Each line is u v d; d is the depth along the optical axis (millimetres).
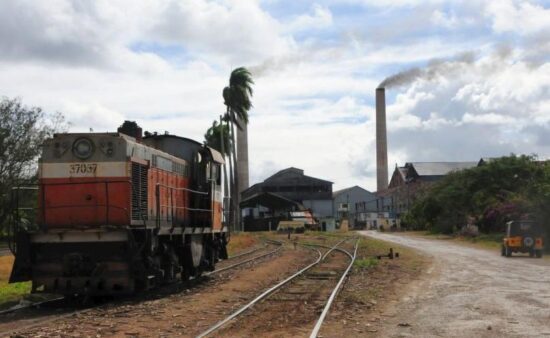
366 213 120000
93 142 16188
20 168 47500
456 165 124688
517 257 34000
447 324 12227
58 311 14344
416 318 13031
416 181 114375
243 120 67625
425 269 26094
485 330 11531
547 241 39344
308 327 11984
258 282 20547
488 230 57188
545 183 46125
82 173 16094
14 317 13508
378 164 117250
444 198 72438
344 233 82500
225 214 24734
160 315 13391
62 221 16031
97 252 15758
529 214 42188
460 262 30156
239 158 92125
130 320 12734
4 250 43250
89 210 16000
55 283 15477
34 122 48812
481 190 65562
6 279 22656
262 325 12211
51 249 15836
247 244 47594
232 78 66688
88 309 14172
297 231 80688
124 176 16016
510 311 13789
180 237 19172
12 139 47250
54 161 16234
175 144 21000
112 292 15617
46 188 16172
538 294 16891
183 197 20281
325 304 14875
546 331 11375
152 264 16375
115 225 15805
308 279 21609
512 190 64500
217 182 23172
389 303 15484
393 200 119438
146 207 17000
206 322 12656
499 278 21641
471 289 18266
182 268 19891
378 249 41500
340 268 26281
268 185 120438
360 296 16531
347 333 11398
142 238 16297
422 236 69625
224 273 23625
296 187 120875
